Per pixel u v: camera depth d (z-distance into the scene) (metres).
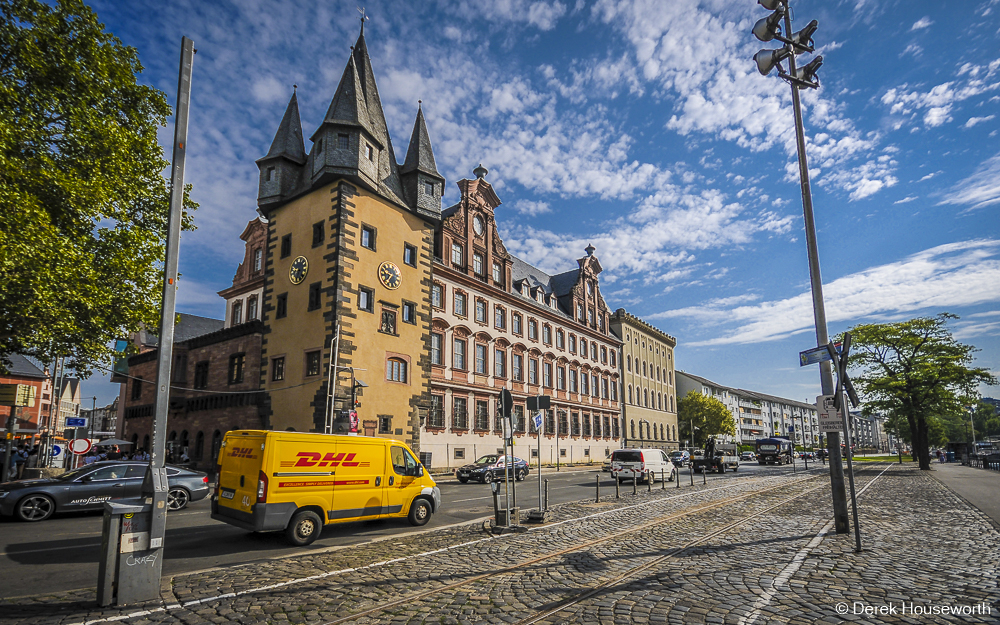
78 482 14.88
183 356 39.41
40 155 15.42
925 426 43.06
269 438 10.87
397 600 6.86
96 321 16.28
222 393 33.88
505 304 45.38
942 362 41.84
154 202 19.16
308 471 11.30
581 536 11.48
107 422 110.25
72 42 16.58
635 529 12.35
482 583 7.66
